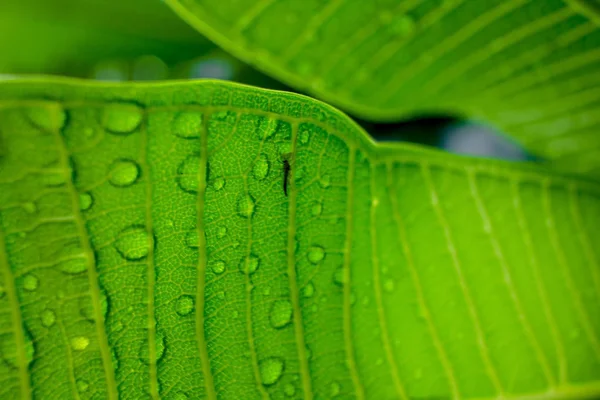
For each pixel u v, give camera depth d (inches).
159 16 8.6
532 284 6.4
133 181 5.4
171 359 5.6
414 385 6.1
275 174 5.6
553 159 7.9
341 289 5.9
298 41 6.8
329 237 5.8
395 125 9.0
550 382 6.4
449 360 6.2
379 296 6.0
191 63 9.2
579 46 7.0
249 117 5.4
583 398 6.4
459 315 6.2
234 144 5.5
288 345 5.8
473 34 7.0
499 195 6.3
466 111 7.8
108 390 5.5
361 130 5.8
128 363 5.5
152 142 5.3
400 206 6.0
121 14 8.4
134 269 5.5
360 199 5.9
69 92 5.2
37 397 5.4
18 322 5.4
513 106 7.6
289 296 5.8
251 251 5.6
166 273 5.5
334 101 7.3
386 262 6.0
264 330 5.7
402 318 6.1
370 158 5.9
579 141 7.6
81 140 5.3
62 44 8.6
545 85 7.3
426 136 9.1
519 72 7.3
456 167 6.2
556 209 6.4
